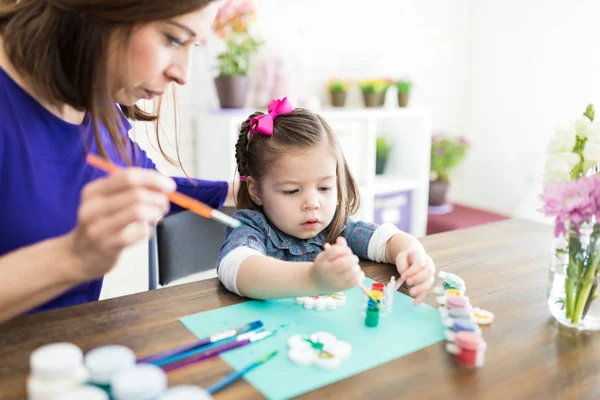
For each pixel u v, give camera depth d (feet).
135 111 3.10
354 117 6.74
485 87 8.82
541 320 2.20
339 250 2.17
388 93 8.02
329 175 2.96
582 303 2.08
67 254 1.65
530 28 8.01
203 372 1.73
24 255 1.66
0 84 2.47
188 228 3.38
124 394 1.39
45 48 2.31
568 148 2.14
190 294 2.42
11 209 2.50
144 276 6.52
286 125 3.03
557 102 7.73
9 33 2.39
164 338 1.98
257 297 2.36
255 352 1.87
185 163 6.49
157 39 2.13
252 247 2.74
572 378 1.75
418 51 8.42
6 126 2.44
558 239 2.14
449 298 2.24
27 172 2.52
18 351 1.85
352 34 7.69
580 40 7.35
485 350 1.93
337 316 2.21
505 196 8.62
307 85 7.43
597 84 7.20
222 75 6.13
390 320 2.18
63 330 2.02
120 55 2.14
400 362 1.83
